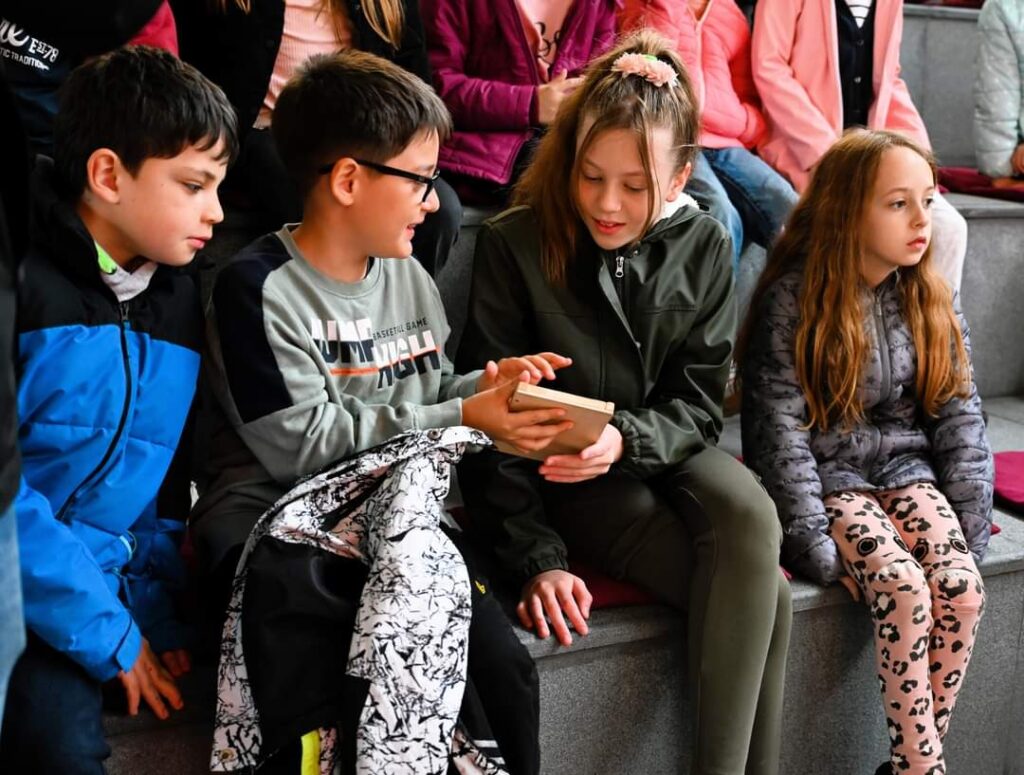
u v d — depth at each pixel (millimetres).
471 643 1159
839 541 1485
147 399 1172
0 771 1029
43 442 1101
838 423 1559
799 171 2279
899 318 1583
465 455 1442
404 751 1055
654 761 1437
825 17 2281
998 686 1646
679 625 1398
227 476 1292
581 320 1453
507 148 1945
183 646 1226
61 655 1076
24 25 1556
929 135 2994
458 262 1917
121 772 1155
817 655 1496
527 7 2064
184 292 1233
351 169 1258
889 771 1465
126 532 1233
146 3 1630
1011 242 2383
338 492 1186
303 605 1095
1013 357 2455
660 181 1371
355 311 1319
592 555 1456
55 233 1099
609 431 1363
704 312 1486
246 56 1786
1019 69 2588
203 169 1141
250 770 1109
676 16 2174
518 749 1184
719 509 1340
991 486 1571
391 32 1883
